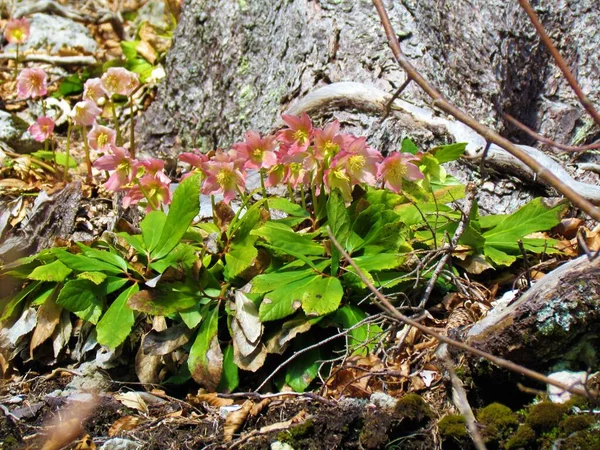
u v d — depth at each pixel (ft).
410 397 4.90
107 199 6.67
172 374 5.53
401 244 5.47
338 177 5.38
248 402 5.12
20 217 6.57
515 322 4.91
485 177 6.28
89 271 5.58
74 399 5.38
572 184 6.14
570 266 5.00
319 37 6.81
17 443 5.17
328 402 4.99
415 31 6.69
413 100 6.47
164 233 5.49
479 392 5.02
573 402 4.79
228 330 5.49
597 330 4.92
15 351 5.78
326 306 5.17
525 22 7.02
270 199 5.69
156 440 5.06
